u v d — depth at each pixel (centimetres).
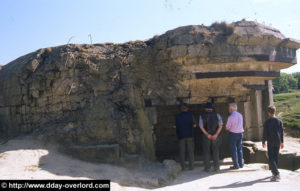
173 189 605
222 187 608
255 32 827
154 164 791
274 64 921
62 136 811
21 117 968
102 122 802
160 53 870
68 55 880
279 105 1888
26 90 948
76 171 641
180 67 862
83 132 802
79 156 752
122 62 877
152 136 886
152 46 901
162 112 1160
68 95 868
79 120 825
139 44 928
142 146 808
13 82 999
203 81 881
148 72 895
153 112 886
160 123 1155
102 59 882
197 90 905
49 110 896
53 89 890
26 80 951
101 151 748
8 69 1124
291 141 1256
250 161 906
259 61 854
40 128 888
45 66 916
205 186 623
